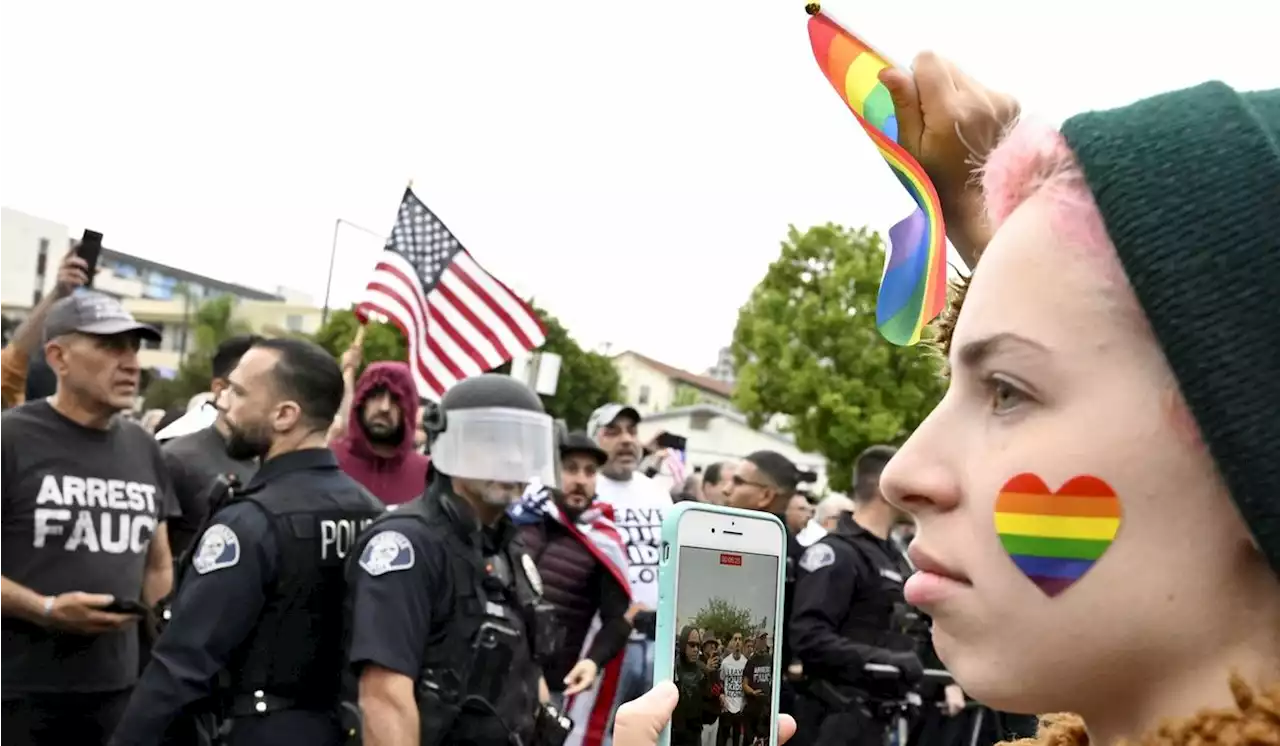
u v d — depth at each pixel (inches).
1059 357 33.4
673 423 2529.5
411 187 282.2
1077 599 33.0
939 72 48.3
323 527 133.8
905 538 279.7
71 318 159.9
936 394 1475.1
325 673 133.6
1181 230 31.3
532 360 359.6
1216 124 32.3
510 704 130.6
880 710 204.1
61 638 153.6
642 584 255.4
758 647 60.7
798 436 1604.3
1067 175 34.6
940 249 44.9
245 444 139.6
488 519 136.5
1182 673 33.0
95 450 162.7
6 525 154.0
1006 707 35.3
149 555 176.2
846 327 1568.7
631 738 52.9
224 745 127.3
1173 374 32.0
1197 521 32.3
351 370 269.0
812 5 47.8
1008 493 33.8
